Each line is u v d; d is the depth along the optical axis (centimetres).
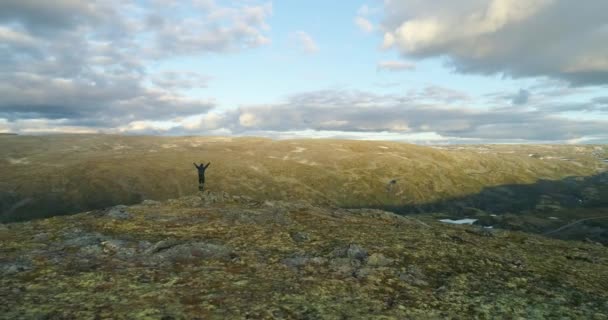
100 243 1806
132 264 1594
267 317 1159
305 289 1405
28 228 2153
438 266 1719
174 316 1133
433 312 1276
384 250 1888
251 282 1452
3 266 1487
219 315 1155
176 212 2622
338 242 2017
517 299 1409
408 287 1480
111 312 1142
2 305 1162
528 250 2131
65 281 1386
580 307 1370
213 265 1620
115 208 2650
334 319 1176
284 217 2564
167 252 1717
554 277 1669
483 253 1948
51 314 1116
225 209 2767
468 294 1437
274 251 1844
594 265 1925
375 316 1215
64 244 1816
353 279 1530
